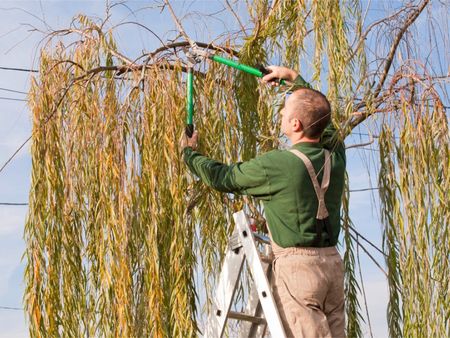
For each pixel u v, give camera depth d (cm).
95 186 607
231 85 618
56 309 596
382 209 584
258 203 606
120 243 569
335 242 439
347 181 612
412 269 562
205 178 463
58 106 630
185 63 610
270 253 493
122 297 561
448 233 565
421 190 570
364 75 597
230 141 604
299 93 452
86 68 660
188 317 552
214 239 602
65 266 604
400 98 588
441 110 582
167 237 576
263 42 635
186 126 545
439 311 557
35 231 607
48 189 613
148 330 562
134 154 588
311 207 430
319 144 454
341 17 616
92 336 585
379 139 589
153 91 594
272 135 606
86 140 612
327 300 434
